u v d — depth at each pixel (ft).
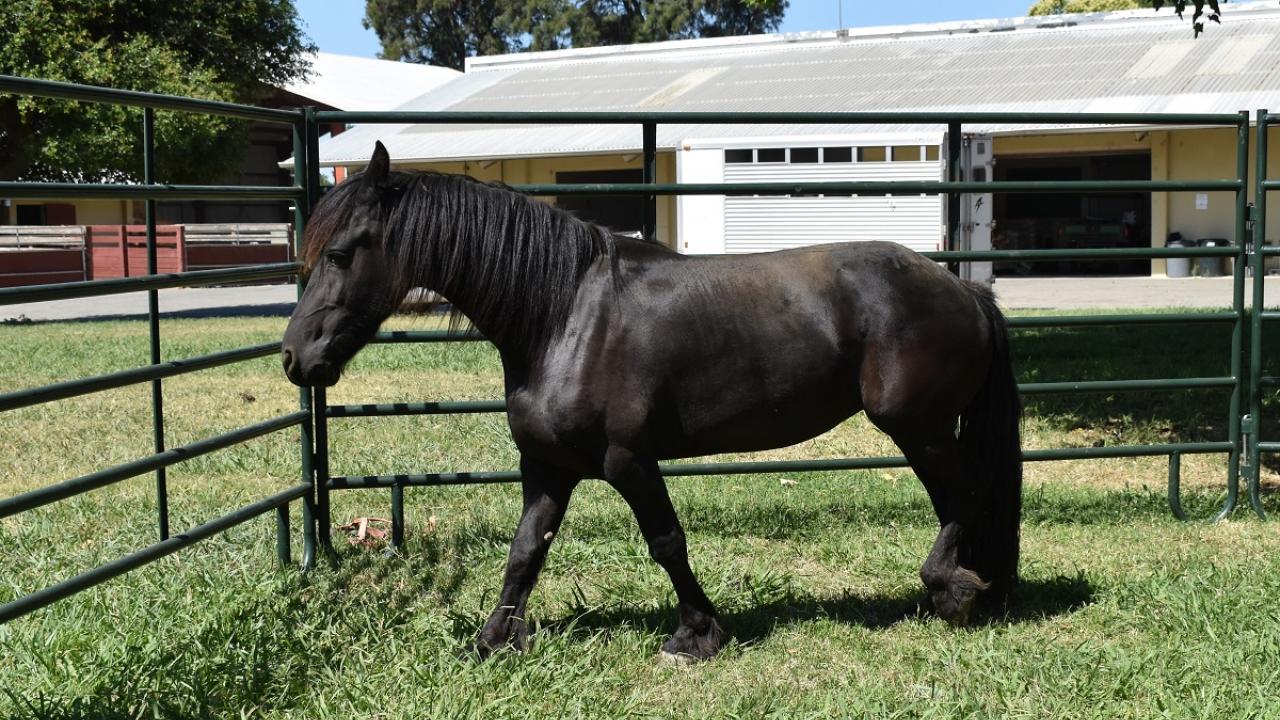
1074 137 77.25
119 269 84.89
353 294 12.05
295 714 11.74
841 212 58.54
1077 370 33.12
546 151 77.46
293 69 78.18
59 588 11.58
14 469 22.82
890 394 12.98
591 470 12.70
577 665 12.75
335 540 18.04
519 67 104.68
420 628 13.87
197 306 71.36
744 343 12.67
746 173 61.77
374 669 12.75
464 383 32.94
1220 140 75.00
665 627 14.29
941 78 79.66
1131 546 17.53
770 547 17.81
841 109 76.18
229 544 17.56
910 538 17.95
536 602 15.31
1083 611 14.66
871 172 57.36
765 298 12.84
